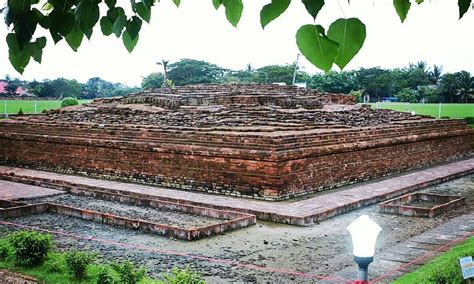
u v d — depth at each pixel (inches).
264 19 69.7
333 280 310.7
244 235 428.5
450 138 954.7
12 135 853.8
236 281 312.3
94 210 528.7
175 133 657.0
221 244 399.2
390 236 424.5
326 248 389.1
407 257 356.2
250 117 786.2
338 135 658.8
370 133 735.1
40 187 657.6
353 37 66.8
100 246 390.9
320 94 1171.9
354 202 530.3
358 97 1845.5
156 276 319.6
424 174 757.9
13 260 333.7
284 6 68.7
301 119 794.8
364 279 159.6
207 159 605.0
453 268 275.3
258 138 569.9
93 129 760.3
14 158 860.0
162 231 423.8
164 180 651.5
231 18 79.6
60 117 919.7
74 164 766.5
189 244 398.3
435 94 2298.2
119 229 446.6
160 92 1137.4
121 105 994.1
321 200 547.8
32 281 309.9
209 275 324.2
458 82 2234.3
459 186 686.5
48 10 88.3
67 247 387.5
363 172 688.4
